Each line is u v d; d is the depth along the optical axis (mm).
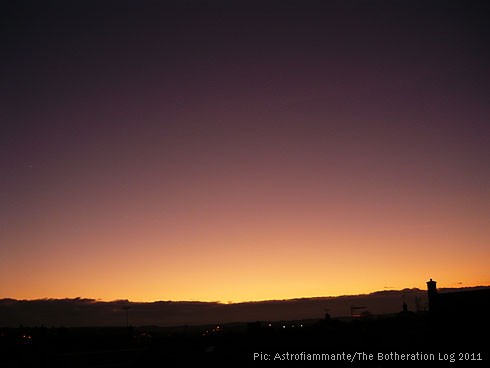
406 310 61844
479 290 43125
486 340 38375
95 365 46656
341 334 49500
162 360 46531
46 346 70875
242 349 47500
